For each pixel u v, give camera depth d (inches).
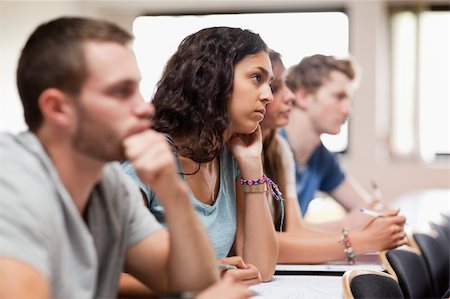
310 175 127.7
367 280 63.8
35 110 43.4
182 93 72.8
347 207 135.6
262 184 76.6
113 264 50.0
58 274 42.9
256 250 75.0
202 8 269.4
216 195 75.7
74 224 43.8
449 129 260.7
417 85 260.2
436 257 104.8
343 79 123.3
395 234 90.3
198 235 50.1
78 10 270.1
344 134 261.6
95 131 42.9
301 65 124.6
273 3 263.9
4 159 41.4
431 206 165.5
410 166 257.3
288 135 123.6
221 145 73.7
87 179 45.1
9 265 37.8
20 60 43.8
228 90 72.8
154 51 269.4
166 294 49.1
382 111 264.2
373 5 257.3
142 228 53.2
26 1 249.3
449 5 258.5
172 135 72.6
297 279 75.5
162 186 47.6
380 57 262.5
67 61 42.2
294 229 100.0
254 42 73.8
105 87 42.6
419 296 86.9
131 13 271.1
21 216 39.3
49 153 43.7
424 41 260.1
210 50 73.1
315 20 263.6
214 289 48.3
